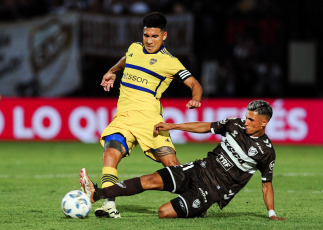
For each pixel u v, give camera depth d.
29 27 67.50
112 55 68.00
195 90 23.66
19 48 67.62
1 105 64.56
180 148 57.06
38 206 26.97
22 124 64.56
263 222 21.97
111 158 23.30
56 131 64.31
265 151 21.83
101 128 63.62
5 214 24.50
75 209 22.41
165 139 24.06
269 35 75.50
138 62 24.28
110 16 67.56
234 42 75.31
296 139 61.47
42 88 67.44
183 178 22.28
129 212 25.17
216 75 71.94
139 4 75.06
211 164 22.33
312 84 73.81
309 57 73.38
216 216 23.84
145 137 23.95
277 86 74.25
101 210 22.73
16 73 67.81
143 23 24.19
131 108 24.14
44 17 67.38
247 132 21.78
